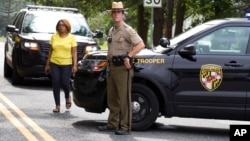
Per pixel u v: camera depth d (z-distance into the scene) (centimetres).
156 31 2622
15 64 1477
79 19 1625
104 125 956
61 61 1097
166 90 904
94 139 852
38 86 1520
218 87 888
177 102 903
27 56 1439
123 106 887
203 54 903
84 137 865
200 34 912
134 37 868
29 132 885
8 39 1658
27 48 1441
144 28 3183
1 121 973
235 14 2686
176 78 902
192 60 901
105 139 855
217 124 1065
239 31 905
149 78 904
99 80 926
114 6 872
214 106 891
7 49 1655
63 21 1095
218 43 908
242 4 2681
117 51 876
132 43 872
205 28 918
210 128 1016
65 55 1098
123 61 870
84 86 936
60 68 1104
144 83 920
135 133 913
